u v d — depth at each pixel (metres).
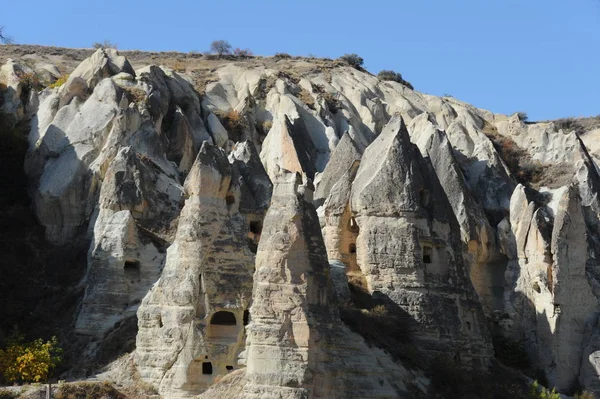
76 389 44.62
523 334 60.16
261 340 41.94
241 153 58.53
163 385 45.38
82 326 51.62
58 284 56.62
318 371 41.97
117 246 53.03
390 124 54.75
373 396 43.81
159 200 57.34
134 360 46.75
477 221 64.25
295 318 42.06
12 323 53.50
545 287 59.78
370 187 52.22
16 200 62.91
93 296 52.31
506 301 61.72
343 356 43.72
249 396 41.56
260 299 42.44
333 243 52.75
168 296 46.22
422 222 51.66
